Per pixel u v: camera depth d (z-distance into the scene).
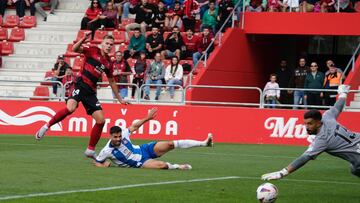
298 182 29.47
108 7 69.25
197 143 32.38
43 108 56.66
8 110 57.31
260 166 35.88
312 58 73.31
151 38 64.19
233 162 37.69
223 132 53.53
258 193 23.09
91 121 55.38
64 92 57.12
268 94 58.00
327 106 52.34
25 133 56.91
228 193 25.47
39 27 71.75
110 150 32.31
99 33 68.19
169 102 54.88
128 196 24.09
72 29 71.44
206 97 61.84
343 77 58.62
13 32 71.31
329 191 26.98
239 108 53.38
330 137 24.41
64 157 37.47
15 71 67.56
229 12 65.75
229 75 64.62
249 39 66.62
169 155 40.88
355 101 57.69
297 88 57.50
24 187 25.59
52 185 26.31
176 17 66.81
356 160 24.52
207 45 63.88
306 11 64.50
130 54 64.38
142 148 32.59
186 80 62.34
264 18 65.19
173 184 27.34
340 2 64.12
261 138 52.94
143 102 58.00
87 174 29.77
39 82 57.06
